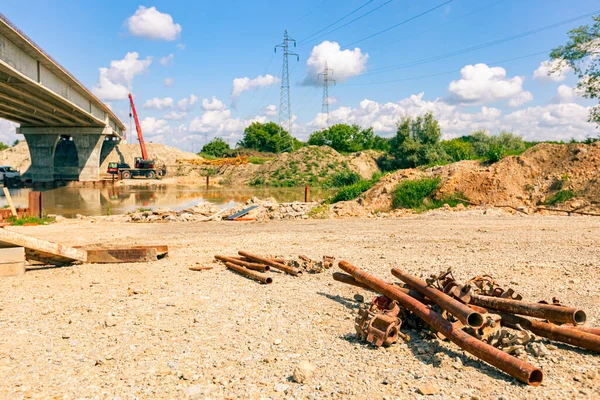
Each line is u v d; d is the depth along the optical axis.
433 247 11.27
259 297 7.23
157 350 5.10
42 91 42.66
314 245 12.20
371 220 18.47
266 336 5.50
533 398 3.86
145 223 20.44
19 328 5.89
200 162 83.88
